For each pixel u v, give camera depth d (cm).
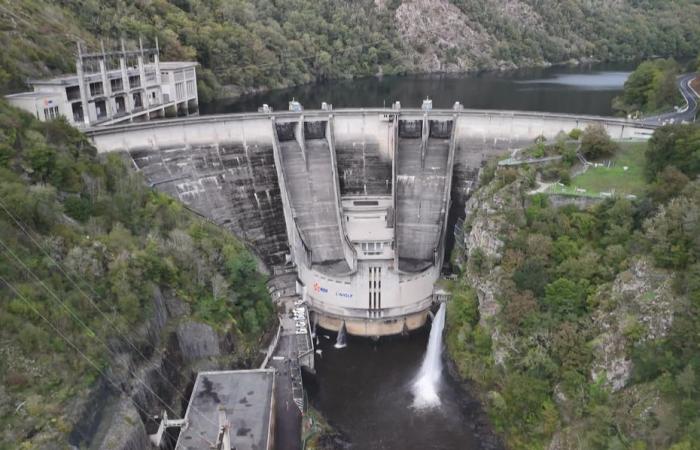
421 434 7431
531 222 8281
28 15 14325
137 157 10750
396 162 11288
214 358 7756
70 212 7338
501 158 10375
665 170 7812
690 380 5556
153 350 6894
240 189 11169
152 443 6081
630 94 15938
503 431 7156
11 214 6278
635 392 6053
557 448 6369
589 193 8425
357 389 8362
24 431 4916
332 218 10894
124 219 8100
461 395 7962
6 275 5753
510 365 7225
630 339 6297
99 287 6588
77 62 11556
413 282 9588
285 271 10681
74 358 5672
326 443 7206
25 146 7656
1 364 5200
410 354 9294
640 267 6669
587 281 7144
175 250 8138
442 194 11056
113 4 19600
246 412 6600
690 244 6359
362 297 9575
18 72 11350
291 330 9156
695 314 5850
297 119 11656
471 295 8506
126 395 6009
